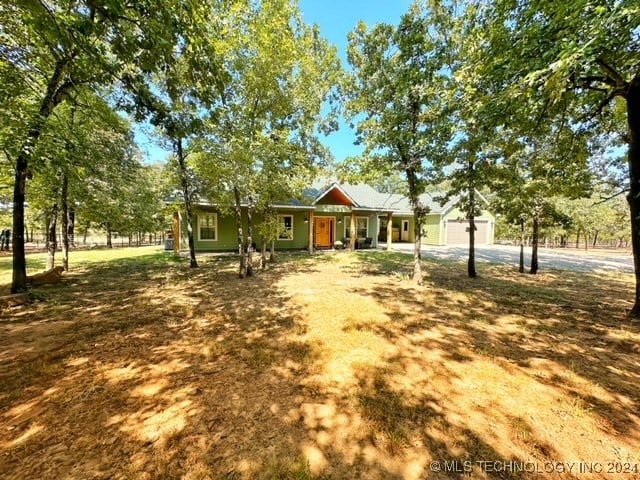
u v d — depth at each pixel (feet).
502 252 57.00
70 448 6.42
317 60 30.07
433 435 7.07
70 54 11.56
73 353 11.39
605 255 55.16
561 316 16.80
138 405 8.06
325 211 54.80
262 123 26.94
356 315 16.67
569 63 8.64
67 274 29.53
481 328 14.75
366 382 9.49
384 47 22.66
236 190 26.63
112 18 8.91
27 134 15.48
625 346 12.48
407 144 23.24
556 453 6.53
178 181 34.14
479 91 14.64
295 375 9.90
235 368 10.35
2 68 13.94
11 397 8.34
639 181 15.08
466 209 28.99
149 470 5.88
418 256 25.71
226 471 5.92
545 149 21.72
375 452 6.51
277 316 16.43
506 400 8.54
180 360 10.92
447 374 10.05
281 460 6.23
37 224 52.70
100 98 22.08
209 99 13.82
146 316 16.25
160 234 92.07
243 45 23.49
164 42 10.01
